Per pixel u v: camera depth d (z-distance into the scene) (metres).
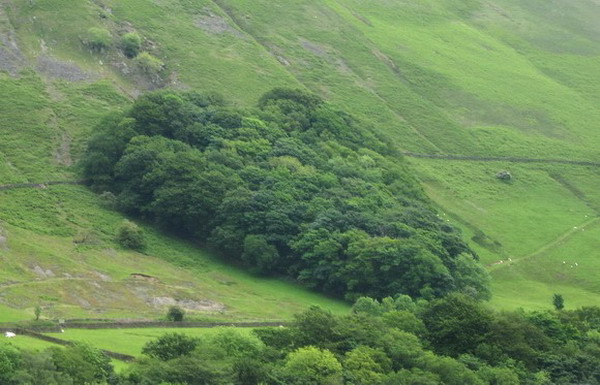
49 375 194.62
